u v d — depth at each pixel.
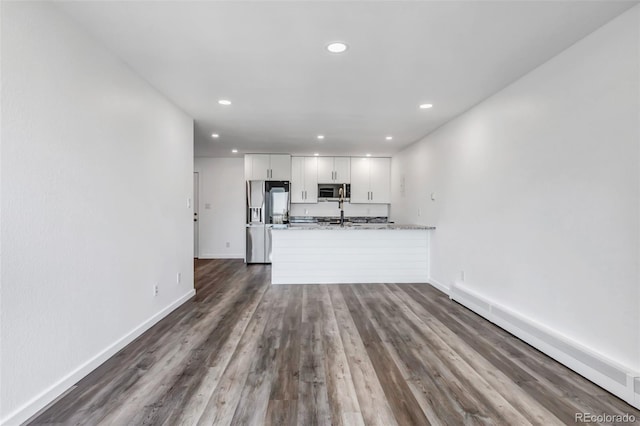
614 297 1.99
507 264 3.04
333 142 5.68
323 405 1.87
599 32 2.08
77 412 1.77
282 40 2.24
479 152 3.54
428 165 5.05
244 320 3.29
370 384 2.10
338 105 3.64
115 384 2.06
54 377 1.89
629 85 1.89
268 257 6.68
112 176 2.46
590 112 2.15
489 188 3.34
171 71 2.75
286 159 6.84
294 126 4.57
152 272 3.11
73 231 2.04
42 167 1.81
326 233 4.97
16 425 1.64
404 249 5.02
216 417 1.75
